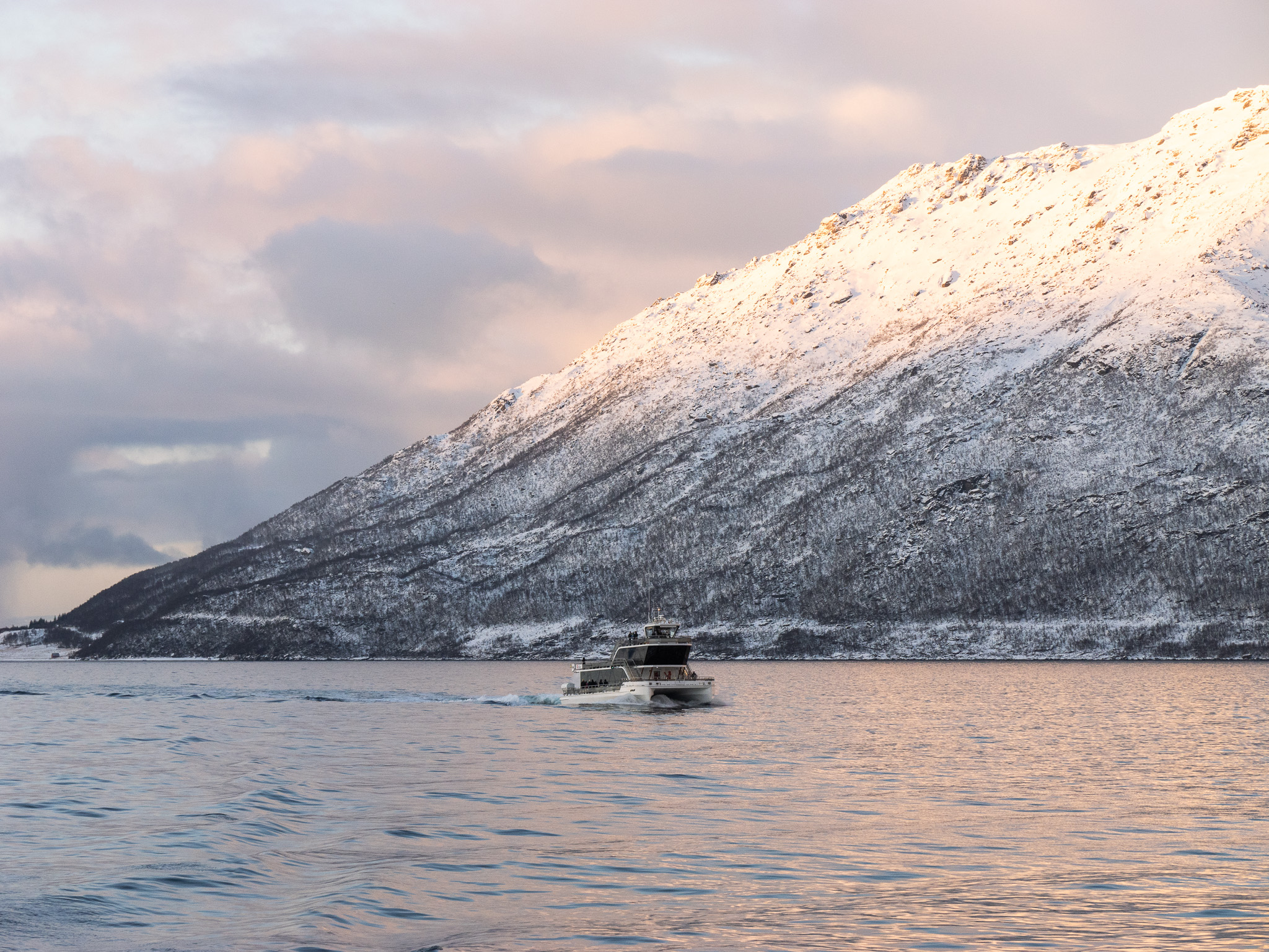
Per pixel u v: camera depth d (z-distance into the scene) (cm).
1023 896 3522
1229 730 8969
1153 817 4888
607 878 3772
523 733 9025
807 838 4438
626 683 12175
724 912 3350
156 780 6100
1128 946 3002
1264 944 3008
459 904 3428
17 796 5516
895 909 3372
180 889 3588
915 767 6700
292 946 3006
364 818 4850
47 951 2995
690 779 6166
